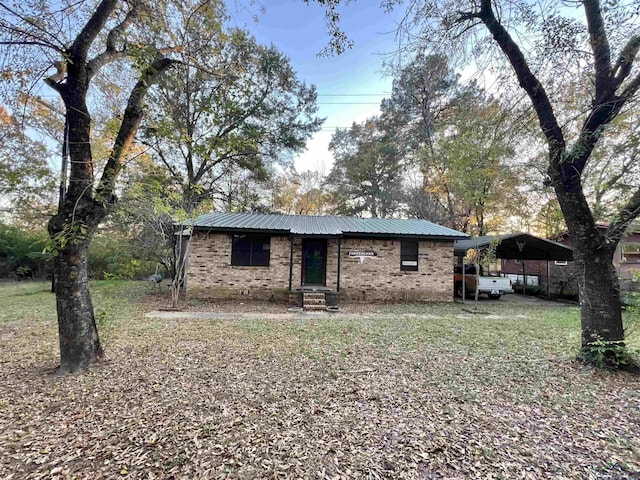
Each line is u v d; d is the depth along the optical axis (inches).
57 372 175.3
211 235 465.1
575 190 201.0
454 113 653.9
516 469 98.0
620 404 144.3
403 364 196.9
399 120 879.7
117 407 136.4
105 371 178.2
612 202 287.6
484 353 222.1
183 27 211.9
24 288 581.9
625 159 263.4
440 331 292.4
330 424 124.0
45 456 102.9
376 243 483.5
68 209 172.7
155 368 184.2
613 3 173.2
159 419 126.6
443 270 490.6
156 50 194.9
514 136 229.1
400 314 388.8
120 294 511.8
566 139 206.5
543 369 189.3
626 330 206.4
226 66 238.5
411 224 541.6
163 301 462.0
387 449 107.9
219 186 705.6
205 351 219.9
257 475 94.9
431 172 791.1
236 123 339.0
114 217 334.3
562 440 114.5
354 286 478.9
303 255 492.4
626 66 180.1
